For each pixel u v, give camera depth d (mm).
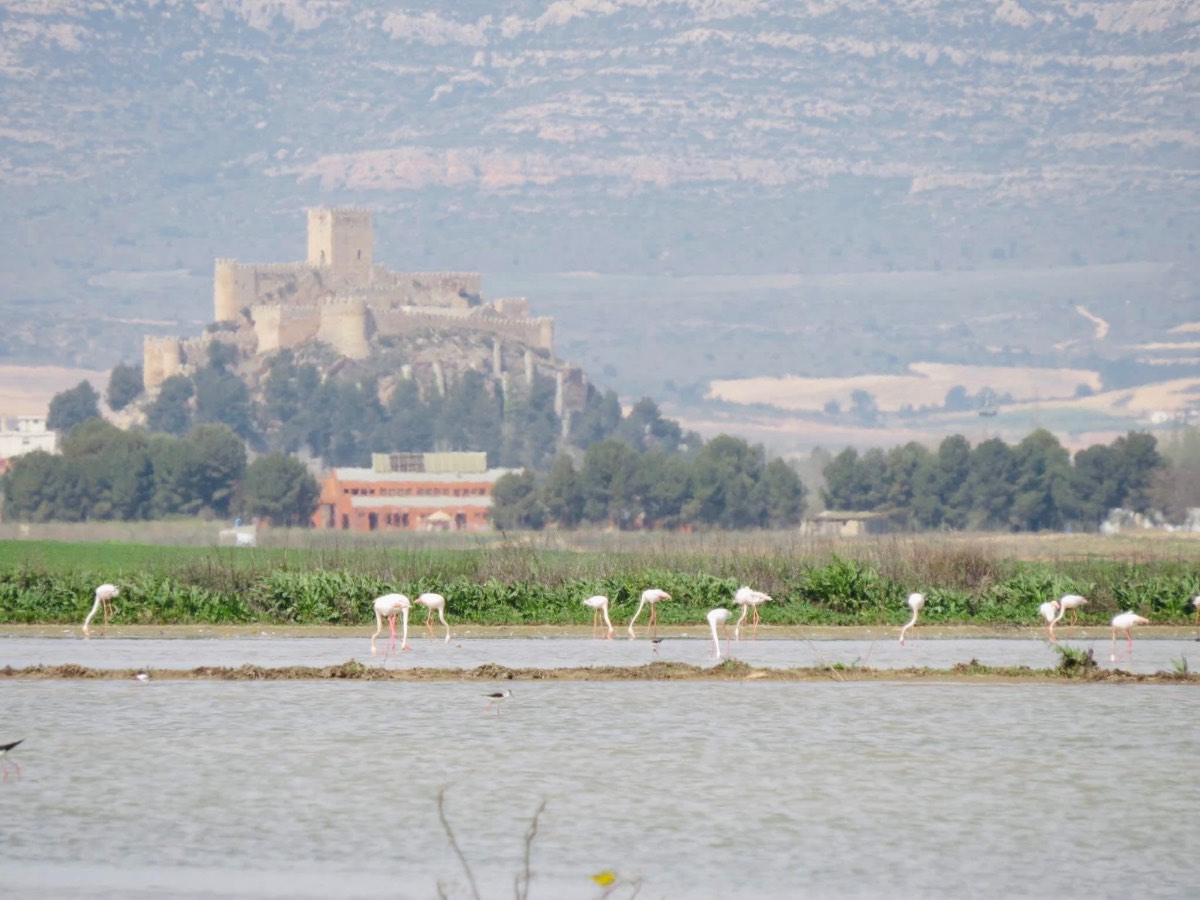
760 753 151500
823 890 111375
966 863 117250
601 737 158250
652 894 110562
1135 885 112500
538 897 109875
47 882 112812
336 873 114938
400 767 144750
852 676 198875
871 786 138625
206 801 132875
